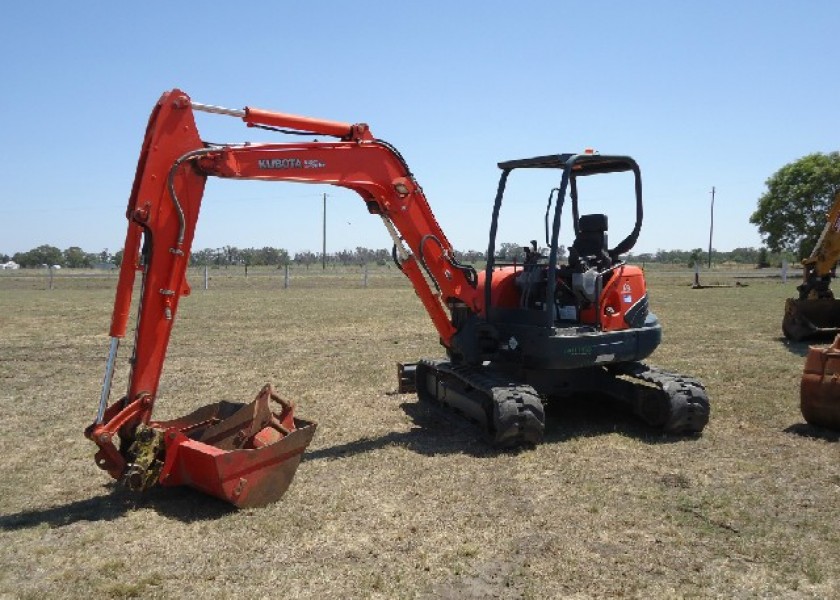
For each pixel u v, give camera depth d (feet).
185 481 18.97
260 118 20.77
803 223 153.99
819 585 14.74
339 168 22.79
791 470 21.80
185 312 73.46
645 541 16.81
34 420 28.48
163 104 18.60
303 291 108.47
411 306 80.89
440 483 20.71
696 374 37.01
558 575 15.14
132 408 18.28
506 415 23.13
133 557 15.90
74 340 52.08
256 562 15.72
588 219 26.66
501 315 26.53
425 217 25.30
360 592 14.39
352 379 37.09
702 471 21.76
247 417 19.85
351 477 21.25
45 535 17.12
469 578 15.03
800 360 41.42
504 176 27.12
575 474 21.47
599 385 28.25
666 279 139.03
